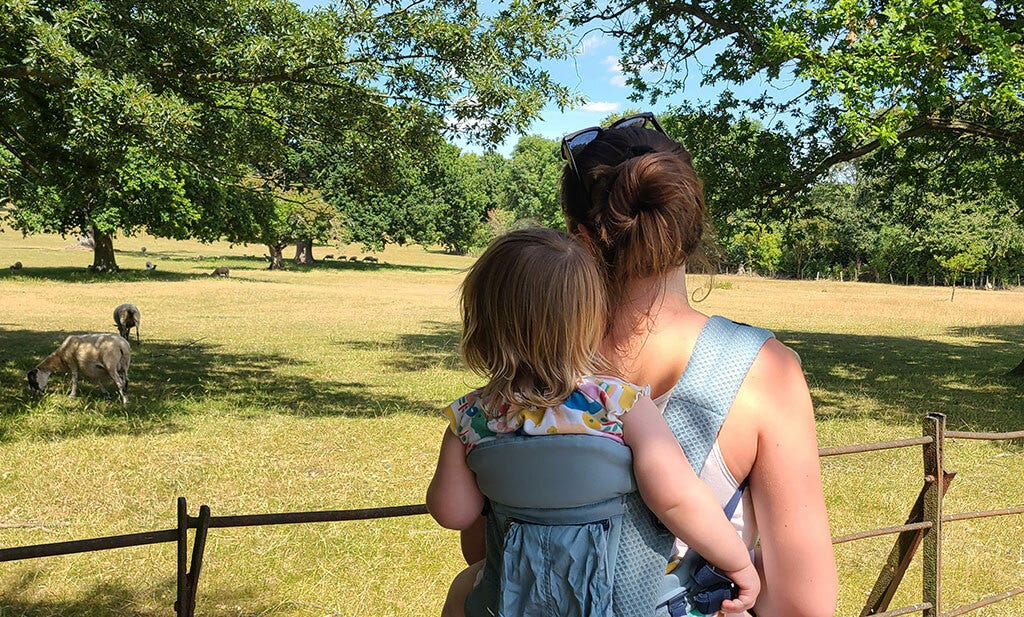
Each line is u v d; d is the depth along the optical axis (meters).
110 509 6.50
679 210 1.39
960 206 50.19
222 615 4.70
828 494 7.28
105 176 9.39
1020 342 21.80
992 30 8.54
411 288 38.28
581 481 1.29
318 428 9.59
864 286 51.66
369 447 8.76
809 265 64.12
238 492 7.03
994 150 13.92
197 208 33.12
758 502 1.35
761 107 13.30
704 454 1.33
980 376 15.05
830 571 1.32
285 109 10.63
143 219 31.23
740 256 62.19
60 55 7.16
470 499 1.45
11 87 8.97
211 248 75.94
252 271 46.66
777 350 1.37
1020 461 8.49
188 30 9.24
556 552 1.30
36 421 9.59
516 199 84.69
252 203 15.38
